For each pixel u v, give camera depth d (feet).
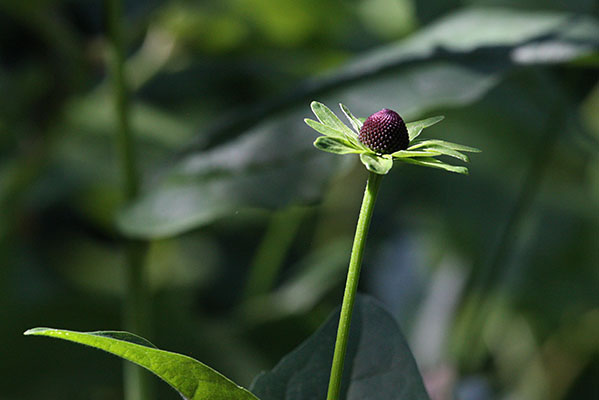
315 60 6.15
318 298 6.03
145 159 5.46
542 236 6.23
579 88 4.68
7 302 5.59
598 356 6.20
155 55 5.62
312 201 3.30
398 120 2.13
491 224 5.94
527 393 6.15
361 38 6.16
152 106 6.70
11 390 5.53
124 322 5.79
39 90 5.47
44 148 5.49
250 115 3.55
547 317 6.32
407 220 6.71
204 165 3.45
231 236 7.29
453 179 6.21
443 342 5.50
